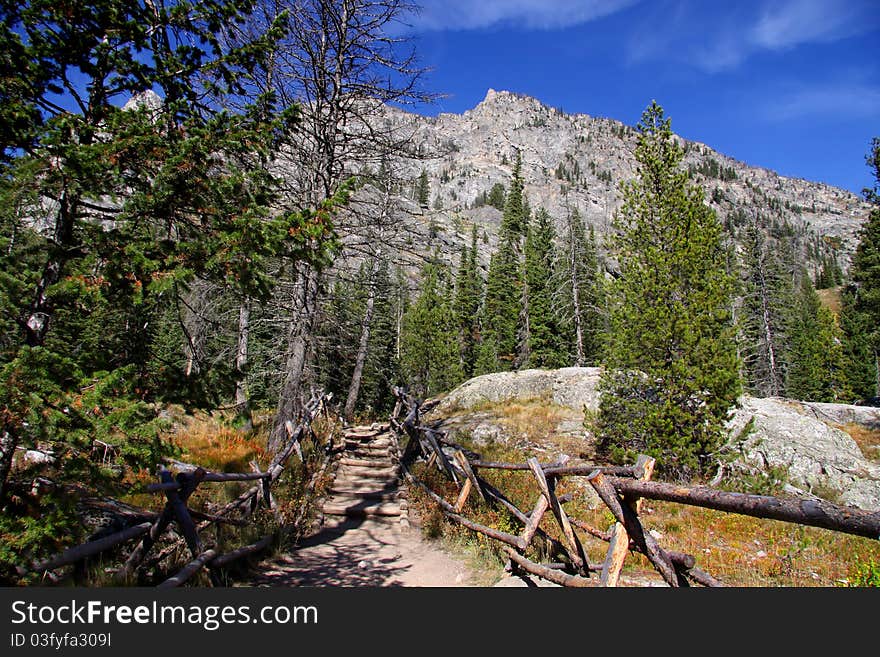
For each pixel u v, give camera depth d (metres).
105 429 3.12
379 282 13.71
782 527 8.72
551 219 51.19
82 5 3.67
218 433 10.98
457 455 8.47
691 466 10.38
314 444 12.66
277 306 11.62
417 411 15.27
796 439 13.90
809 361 45.69
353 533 7.93
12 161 3.38
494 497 7.18
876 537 1.68
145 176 3.81
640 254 12.00
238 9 4.65
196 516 5.14
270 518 6.88
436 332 38.62
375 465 13.05
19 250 3.51
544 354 36.81
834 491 12.41
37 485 3.27
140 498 5.94
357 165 13.09
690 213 11.45
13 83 3.36
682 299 11.30
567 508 8.66
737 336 11.29
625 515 3.53
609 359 12.36
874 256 29.19
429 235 13.46
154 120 3.93
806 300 62.56
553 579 4.40
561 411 17.36
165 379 3.86
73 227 3.83
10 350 3.30
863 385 44.88
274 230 4.12
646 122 12.27
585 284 32.56
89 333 3.86
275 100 4.45
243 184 4.20
